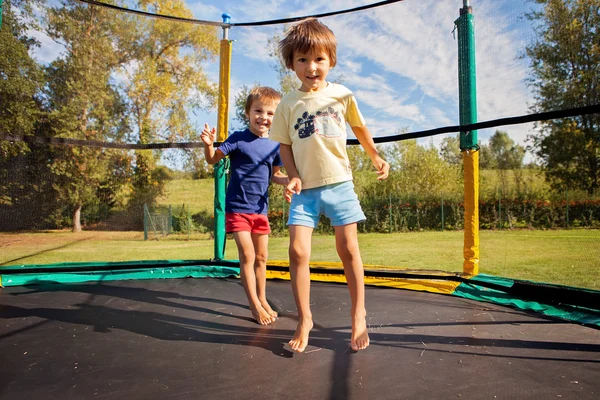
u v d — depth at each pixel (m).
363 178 7.49
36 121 4.29
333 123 1.58
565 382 1.12
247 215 1.95
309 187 1.55
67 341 1.50
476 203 2.45
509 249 5.24
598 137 4.55
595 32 2.58
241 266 1.87
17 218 3.73
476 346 1.43
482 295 2.19
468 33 2.46
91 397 1.03
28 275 2.70
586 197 6.26
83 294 2.35
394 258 4.72
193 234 6.79
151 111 5.14
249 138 2.11
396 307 2.02
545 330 1.63
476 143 2.44
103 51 5.41
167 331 1.63
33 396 1.03
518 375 1.17
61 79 5.16
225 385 1.10
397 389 1.07
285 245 5.67
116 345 1.45
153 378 1.15
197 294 2.36
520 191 7.41
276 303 2.14
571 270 3.69
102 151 4.51
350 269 1.51
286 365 1.25
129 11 3.01
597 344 1.45
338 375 1.17
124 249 5.96
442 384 1.10
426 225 7.72
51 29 4.90
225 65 3.16
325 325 1.71
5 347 1.43
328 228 6.42
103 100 5.40
